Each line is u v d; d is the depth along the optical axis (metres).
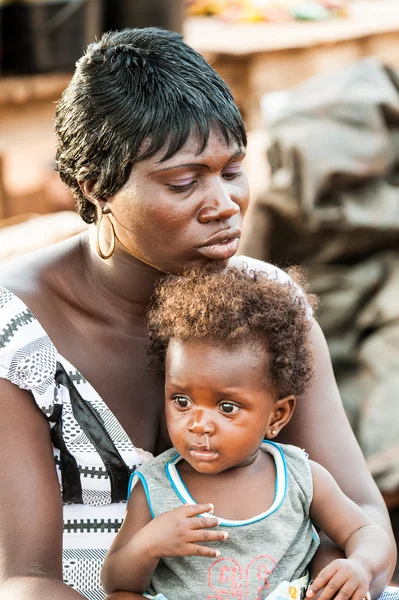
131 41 1.96
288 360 1.92
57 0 4.70
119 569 1.87
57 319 2.11
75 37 4.80
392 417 4.46
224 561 1.91
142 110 1.87
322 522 2.02
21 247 4.15
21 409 2.00
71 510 2.13
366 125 4.84
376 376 4.69
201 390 1.87
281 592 1.89
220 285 1.93
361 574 1.85
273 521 1.94
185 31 5.33
